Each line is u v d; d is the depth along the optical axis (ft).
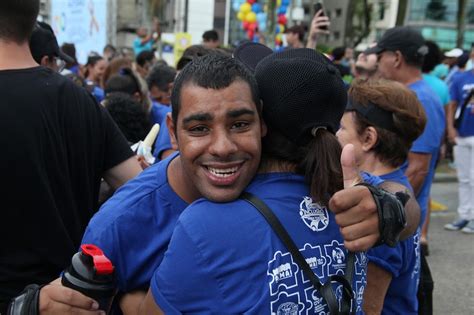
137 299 4.26
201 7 67.41
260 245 3.43
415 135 6.06
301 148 3.83
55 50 8.02
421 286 6.54
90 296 3.76
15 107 5.00
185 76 3.61
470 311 12.37
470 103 17.88
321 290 3.47
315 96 3.71
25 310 3.89
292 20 34.71
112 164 6.06
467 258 15.90
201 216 3.51
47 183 5.17
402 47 11.40
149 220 4.27
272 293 3.36
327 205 3.77
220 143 3.45
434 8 121.80
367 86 6.05
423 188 10.90
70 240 5.36
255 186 3.71
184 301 3.48
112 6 30.42
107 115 6.02
